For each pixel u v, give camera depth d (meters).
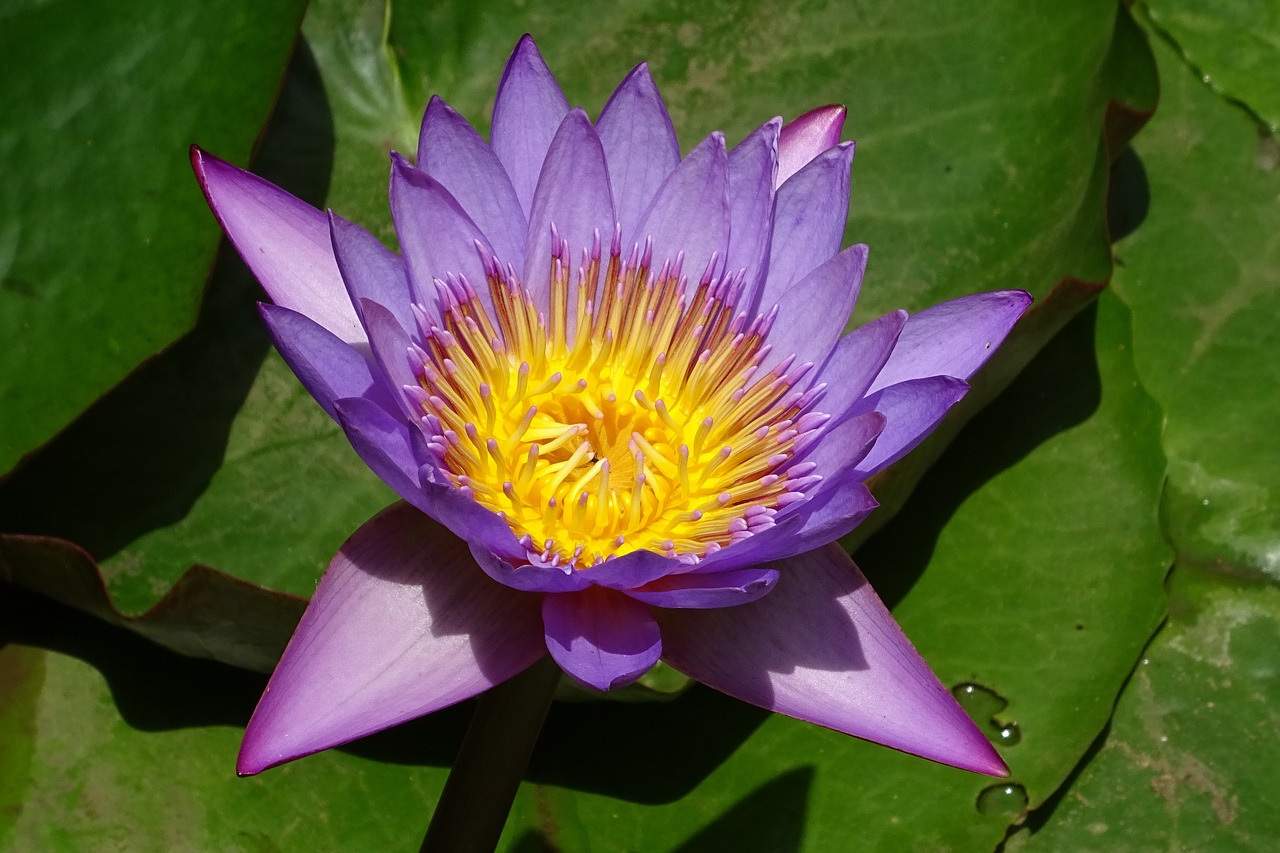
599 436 0.49
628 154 0.49
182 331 0.51
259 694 0.51
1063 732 0.52
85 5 0.51
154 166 0.51
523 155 0.49
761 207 0.48
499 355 0.48
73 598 0.50
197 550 0.51
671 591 0.45
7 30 0.50
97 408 0.52
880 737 0.46
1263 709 0.53
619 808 0.51
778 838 0.51
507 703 0.47
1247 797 0.52
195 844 0.50
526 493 0.49
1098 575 0.53
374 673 0.46
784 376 0.48
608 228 0.49
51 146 0.50
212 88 0.51
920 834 0.51
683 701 0.52
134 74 0.51
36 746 0.50
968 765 0.46
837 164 0.48
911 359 0.48
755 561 0.46
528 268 0.49
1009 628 0.53
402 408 0.46
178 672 0.51
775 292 0.49
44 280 0.50
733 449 0.48
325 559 0.52
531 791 0.51
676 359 0.49
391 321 0.46
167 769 0.50
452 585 0.46
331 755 0.51
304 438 0.52
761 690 0.46
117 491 0.52
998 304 0.47
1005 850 0.52
